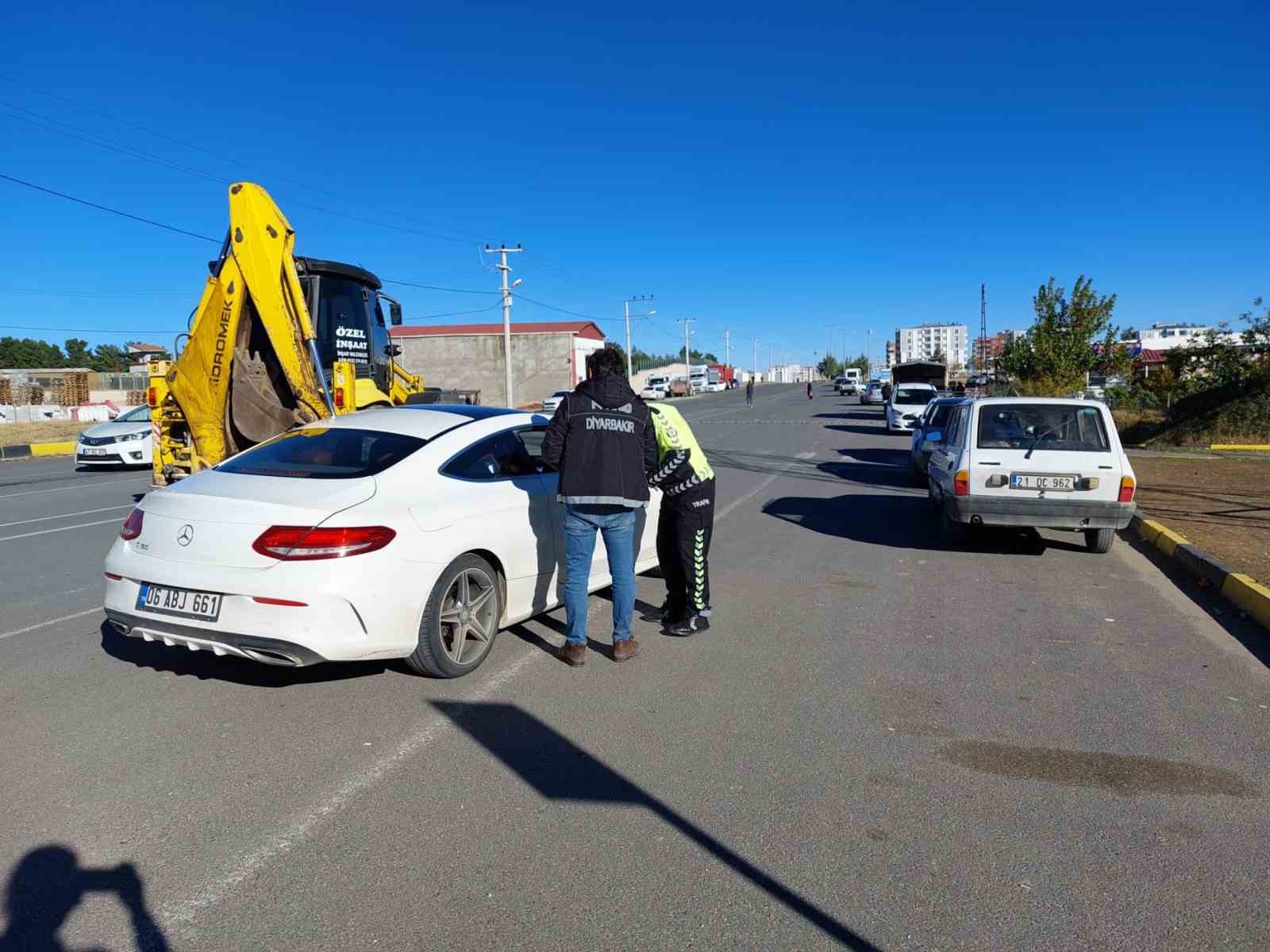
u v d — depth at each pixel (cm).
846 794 366
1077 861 317
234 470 502
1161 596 708
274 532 428
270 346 1004
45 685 487
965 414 892
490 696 471
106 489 1484
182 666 517
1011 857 319
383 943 270
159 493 480
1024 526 834
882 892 298
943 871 310
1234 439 2109
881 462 1881
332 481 468
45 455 2447
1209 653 558
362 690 478
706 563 581
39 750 403
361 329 1166
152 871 307
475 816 346
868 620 631
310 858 316
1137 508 1099
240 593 424
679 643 571
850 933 276
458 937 273
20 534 998
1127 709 460
